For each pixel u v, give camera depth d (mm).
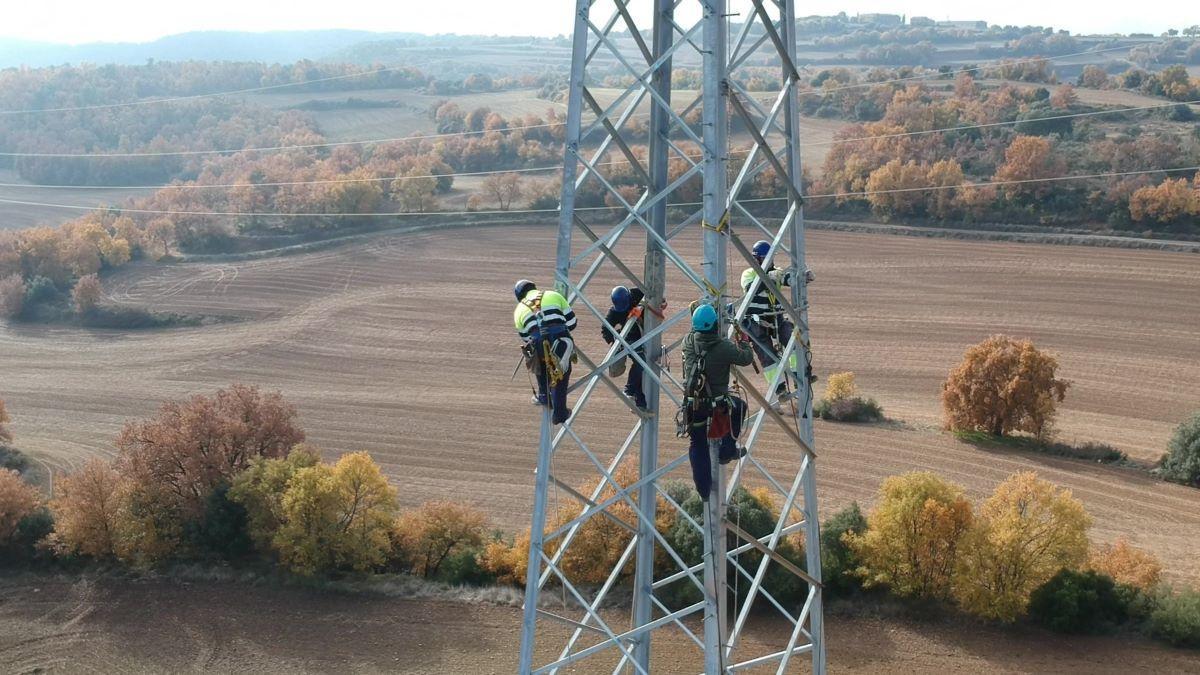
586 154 121250
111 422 67625
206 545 43469
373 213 106312
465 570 40094
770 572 35656
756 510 36188
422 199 105938
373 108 186125
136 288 94250
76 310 89250
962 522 35156
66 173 153375
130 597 40438
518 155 127500
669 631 34812
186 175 152625
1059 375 64375
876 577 35625
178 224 103500
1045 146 87188
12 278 90688
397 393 70125
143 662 35844
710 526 12562
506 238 98250
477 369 74750
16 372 78062
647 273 14266
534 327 13586
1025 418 54781
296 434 49031
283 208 105188
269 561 42562
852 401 59062
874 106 132375
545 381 13656
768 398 13820
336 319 85250
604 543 37375
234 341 82562
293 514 40500
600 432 58875
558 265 13852
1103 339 68562
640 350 14383
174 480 44500
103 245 97438
